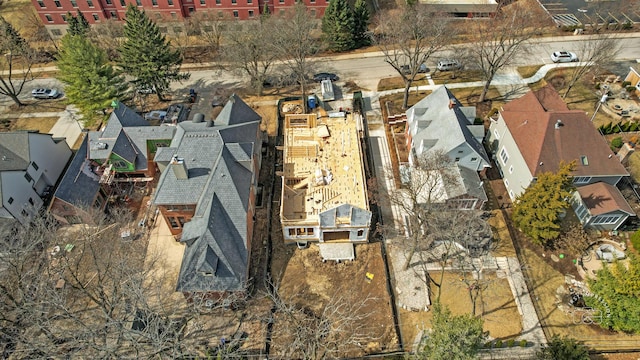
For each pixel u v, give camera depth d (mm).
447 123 55000
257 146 57625
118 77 77250
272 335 42500
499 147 58281
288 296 45469
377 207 54469
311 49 70312
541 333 41906
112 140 55750
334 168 54625
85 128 68188
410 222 50156
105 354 34562
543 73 75000
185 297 44375
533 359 40031
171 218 49938
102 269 47625
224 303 42562
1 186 49406
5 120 70188
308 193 51625
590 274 45938
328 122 61406
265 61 74188
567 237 48156
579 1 94500
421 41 67812
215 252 42562
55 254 45219
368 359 40250
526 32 70188
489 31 69188
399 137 64250
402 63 79188
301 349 38406
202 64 81875
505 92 71625
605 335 41531
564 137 50656
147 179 55750
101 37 78438
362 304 42219
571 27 83875
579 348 36562
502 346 40938
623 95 69188
